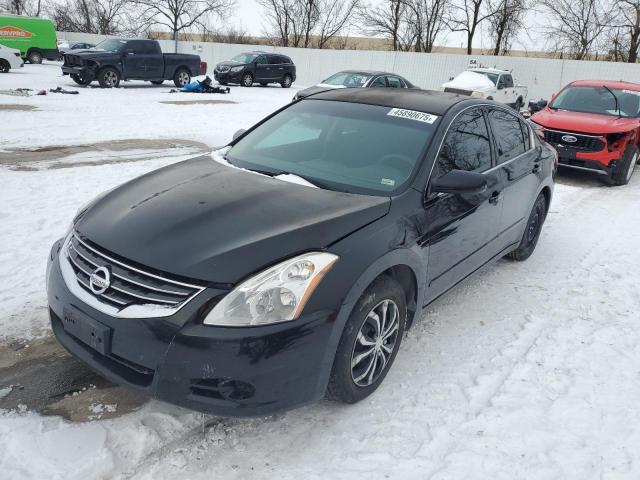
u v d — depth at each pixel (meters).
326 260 2.59
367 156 3.53
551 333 3.96
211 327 2.35
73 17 54.69
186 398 2.39
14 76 22.83
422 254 3.19
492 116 4.37
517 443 2.79
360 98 4.15
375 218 2.94
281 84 28.00
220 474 2.47
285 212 2.85
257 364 2.38
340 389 2.80
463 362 3.51
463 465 2.61
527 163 4.78
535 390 3.25
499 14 38.03
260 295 2.40
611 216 7.29
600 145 8.93
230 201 2.95
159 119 13.46
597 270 5.25
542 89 26.95
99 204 3.15
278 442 2.69
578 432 2.90
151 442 2.63
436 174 3.43
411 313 3.36
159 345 2.38
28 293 4.05
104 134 10.99
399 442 2.74
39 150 9.12
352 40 59.06
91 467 2.45
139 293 2.48
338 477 2.49
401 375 3.31
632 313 4.36
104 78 20.39
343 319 2.61
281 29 50.53
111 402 2.91
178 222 2.74
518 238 4.96
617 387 3.33
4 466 2.42
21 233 5.23
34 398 2.90
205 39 54.25
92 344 2.56
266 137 4.04
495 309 4.30
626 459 2.71
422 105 3.91
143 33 51.94
